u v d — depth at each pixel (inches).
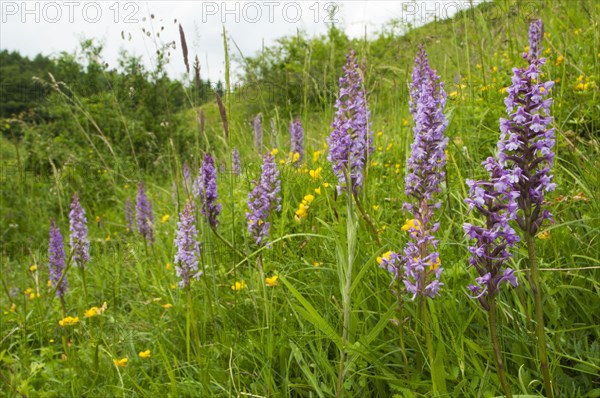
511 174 68.1
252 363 112.3
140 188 209.9
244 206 178.4
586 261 104.7
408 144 172.9
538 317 72.1
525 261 107.5
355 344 86.2
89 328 149.3
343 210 139.6
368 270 113.0
